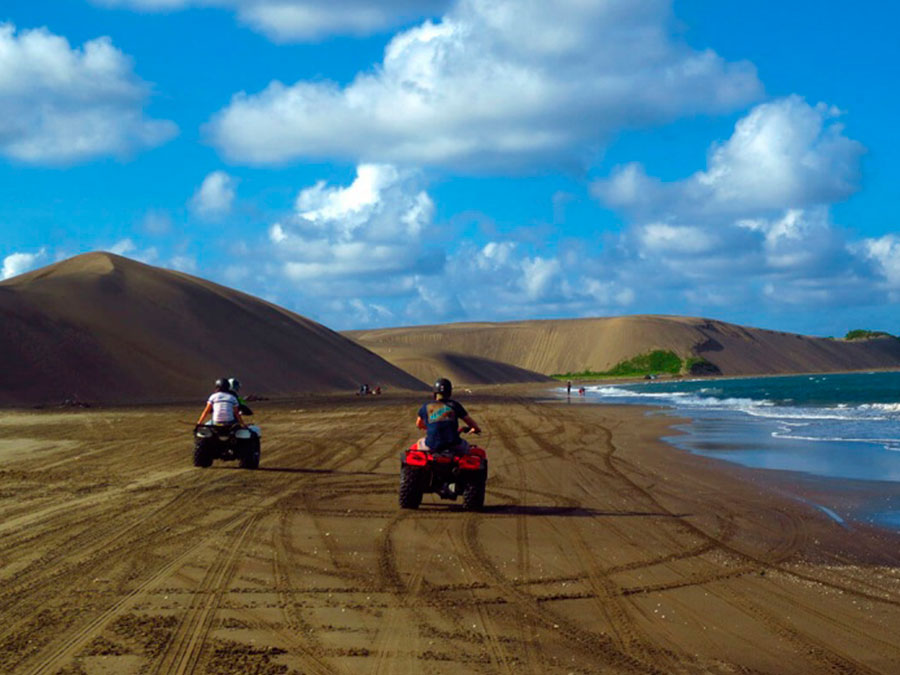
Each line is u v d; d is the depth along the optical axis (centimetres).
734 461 1972
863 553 964
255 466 1753
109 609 707
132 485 1472
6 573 830
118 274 9481
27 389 6500
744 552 966
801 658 607
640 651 617
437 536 1041
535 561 909
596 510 1263
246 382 8438
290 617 687
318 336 11406
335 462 1905
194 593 759
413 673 562
